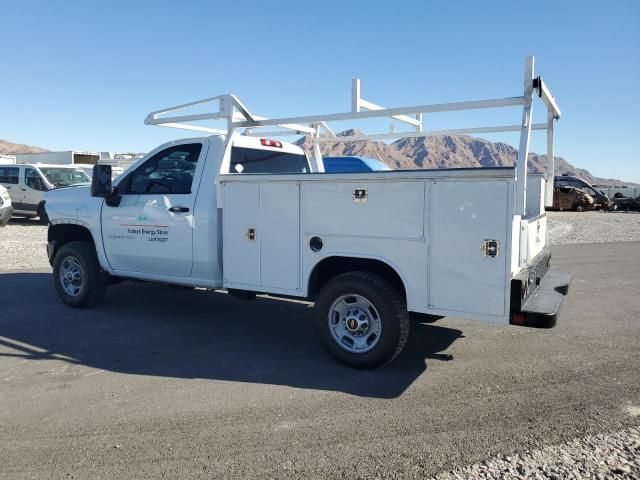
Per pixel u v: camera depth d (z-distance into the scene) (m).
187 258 6.05
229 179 5.64
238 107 6.15
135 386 4.63
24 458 3.43
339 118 5.70
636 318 7.05
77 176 19.23
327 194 5.04
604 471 3.29
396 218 4.73
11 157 26.92
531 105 4.71
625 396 4.45
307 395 4.46
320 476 3.23
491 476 3.23
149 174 6.56
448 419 4.00
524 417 4.04
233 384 4.70
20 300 7.73
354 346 5.07
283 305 7.70
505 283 4.36
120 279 7.34
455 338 6.13
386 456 3.46
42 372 4.95
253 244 5.54
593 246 14.91
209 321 6.79
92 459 3.42
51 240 7.57
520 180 4.53
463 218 4.46
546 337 6.18
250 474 3.25
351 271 5.09
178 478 3.21
